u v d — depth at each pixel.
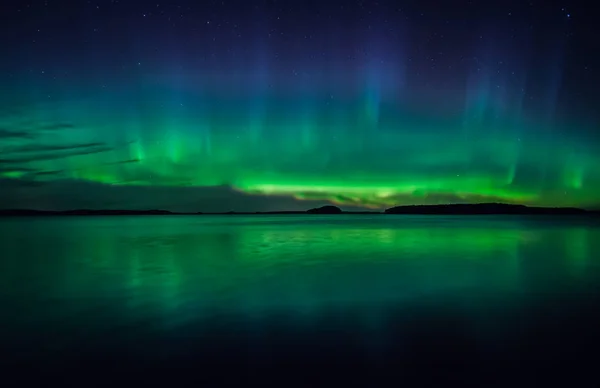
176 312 6.29
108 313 6.24
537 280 8.89
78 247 16.70
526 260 12.26
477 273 9.90
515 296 7.29
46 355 4.45
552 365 4.06
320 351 4.51
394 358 4.28
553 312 6.13
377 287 8.21
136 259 12.79
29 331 5.34
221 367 4.08
